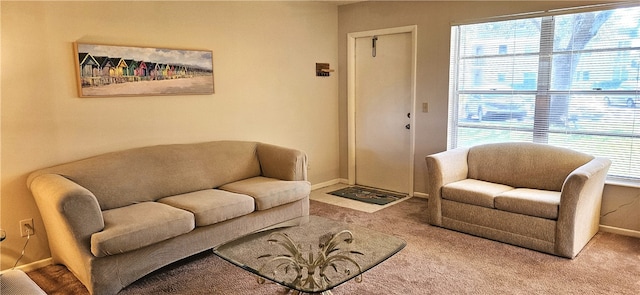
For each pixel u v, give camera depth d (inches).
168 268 113.9
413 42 174.2
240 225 125.2
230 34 156.9
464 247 125.3
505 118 156.8
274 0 170.7
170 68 140.1
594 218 129.0
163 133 141.3
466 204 135.2
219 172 145.2
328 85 200.2
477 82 161.9
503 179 146.4
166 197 129.1
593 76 135.7
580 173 111.3
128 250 99.3
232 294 100.0
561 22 139.3
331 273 85.4
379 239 102.1
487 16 153.5
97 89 124.1
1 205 110.8
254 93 167.9
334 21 198.7
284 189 136.3
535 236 120.6
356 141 205.3
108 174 119.7
